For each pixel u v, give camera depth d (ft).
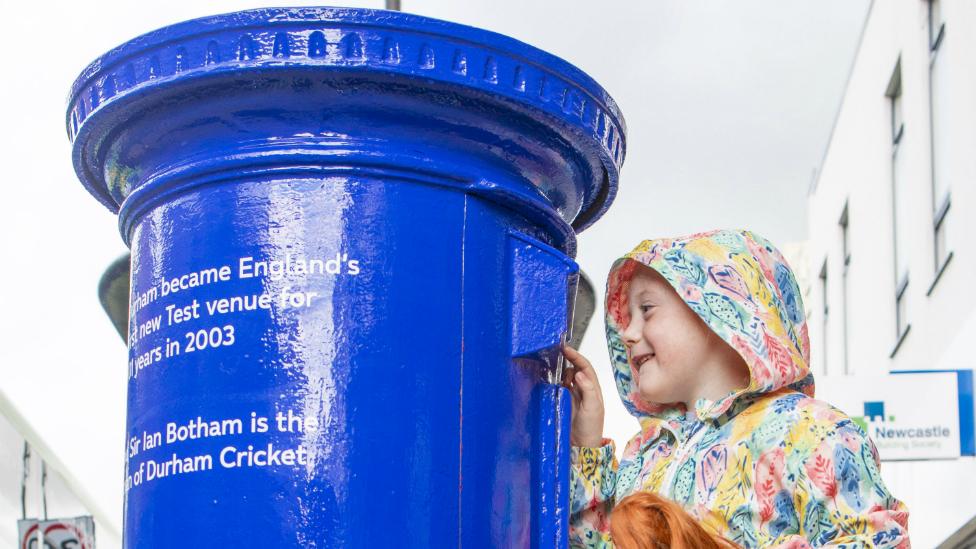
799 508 8.23
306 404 6.57
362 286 6.73
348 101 6.84
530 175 7.45
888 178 61.16
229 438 6.62
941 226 49.24
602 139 7.51
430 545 6.59
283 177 6.86
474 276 7.04
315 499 6.48
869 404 41.57
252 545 6.47
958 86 44.98
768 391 8.75
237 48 6.70
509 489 7.00
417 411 6.69
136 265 7.32
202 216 6.96
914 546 56.13
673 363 8.98
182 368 6.82
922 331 51.44
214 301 6.81
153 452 6.84
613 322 9.62
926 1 52.49
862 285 67.46
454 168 7.04
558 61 7.15
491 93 6.91
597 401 8.55
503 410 7.05
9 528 19.25
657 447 9.27
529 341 7.17
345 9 6.66
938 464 49.37
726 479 8.50
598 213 8.48
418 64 6.73
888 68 59.88
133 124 7.22
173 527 6.65
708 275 8.82
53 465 20.10
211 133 7.04
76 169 7.82
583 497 8.50
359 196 6.83
